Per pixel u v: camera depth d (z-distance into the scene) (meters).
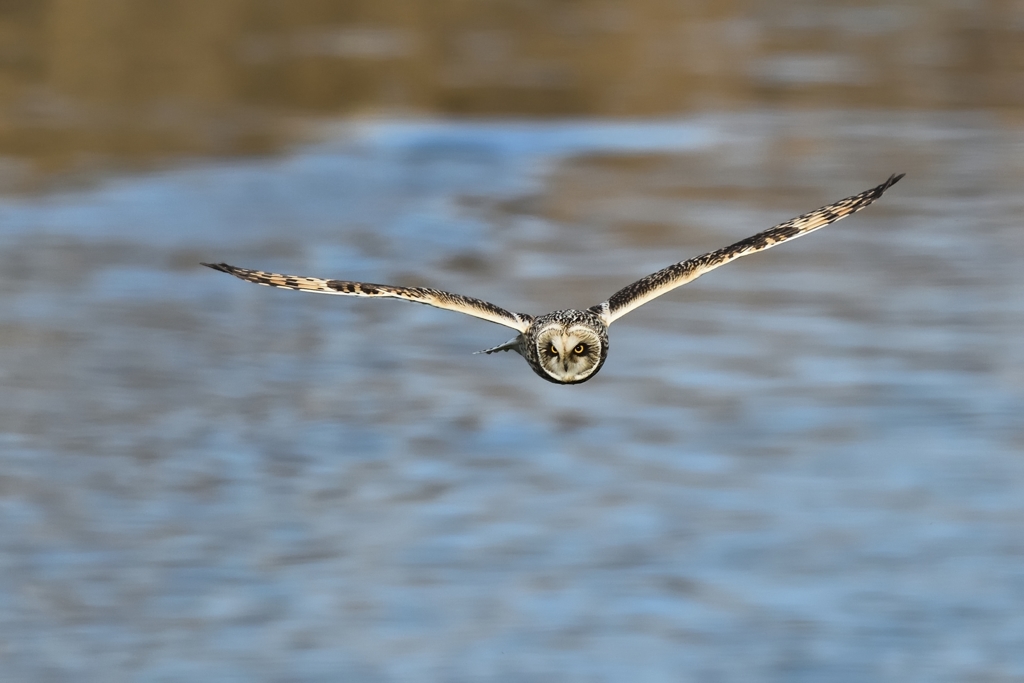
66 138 34.81
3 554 15.70
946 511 16.94
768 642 14.06
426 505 17.22
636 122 38.97
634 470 18.28
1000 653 13.94
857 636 14.23
